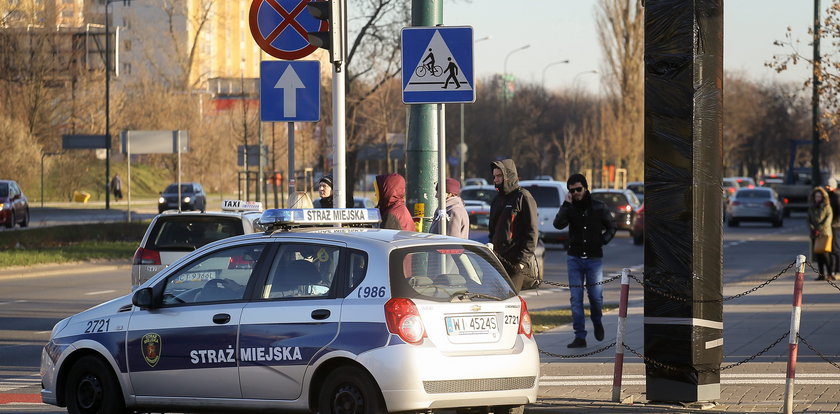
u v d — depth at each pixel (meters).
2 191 128.00
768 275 74.44
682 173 27.42
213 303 25.50
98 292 66.12
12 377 35.34
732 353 37.78
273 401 24.42
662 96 27.50
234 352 24.84
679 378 27.77
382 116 139.00
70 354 26.98
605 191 111.50
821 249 68.88
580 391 30.75
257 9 33.59
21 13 195.88
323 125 130.88
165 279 26.33
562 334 43.81
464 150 175.88
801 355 37.38
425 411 23.59
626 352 39.03
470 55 29.53
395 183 34.31
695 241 27.42
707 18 27.39
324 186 43.34
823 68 81.00
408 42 29.67
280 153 161.88
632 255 97.88
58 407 30.00
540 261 60.34
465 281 24.52
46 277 78.06
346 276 24.12
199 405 25.41
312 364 23.84
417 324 23.33
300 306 24.31
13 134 189.88
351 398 23.52
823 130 91.12
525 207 35.88
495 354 24.09
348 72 107.75
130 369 26.16
